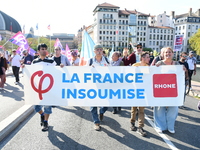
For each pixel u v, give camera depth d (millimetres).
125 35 80688
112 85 3914
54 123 4340
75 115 4992
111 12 78750
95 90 3930
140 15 81250
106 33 79500
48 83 3914
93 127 4129
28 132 3803
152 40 83562
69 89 3930
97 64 4180
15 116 4301
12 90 8047
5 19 92750
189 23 78125
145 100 3871
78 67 3896
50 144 3311
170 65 3801
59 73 3914
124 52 6551
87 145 3295
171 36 84812
